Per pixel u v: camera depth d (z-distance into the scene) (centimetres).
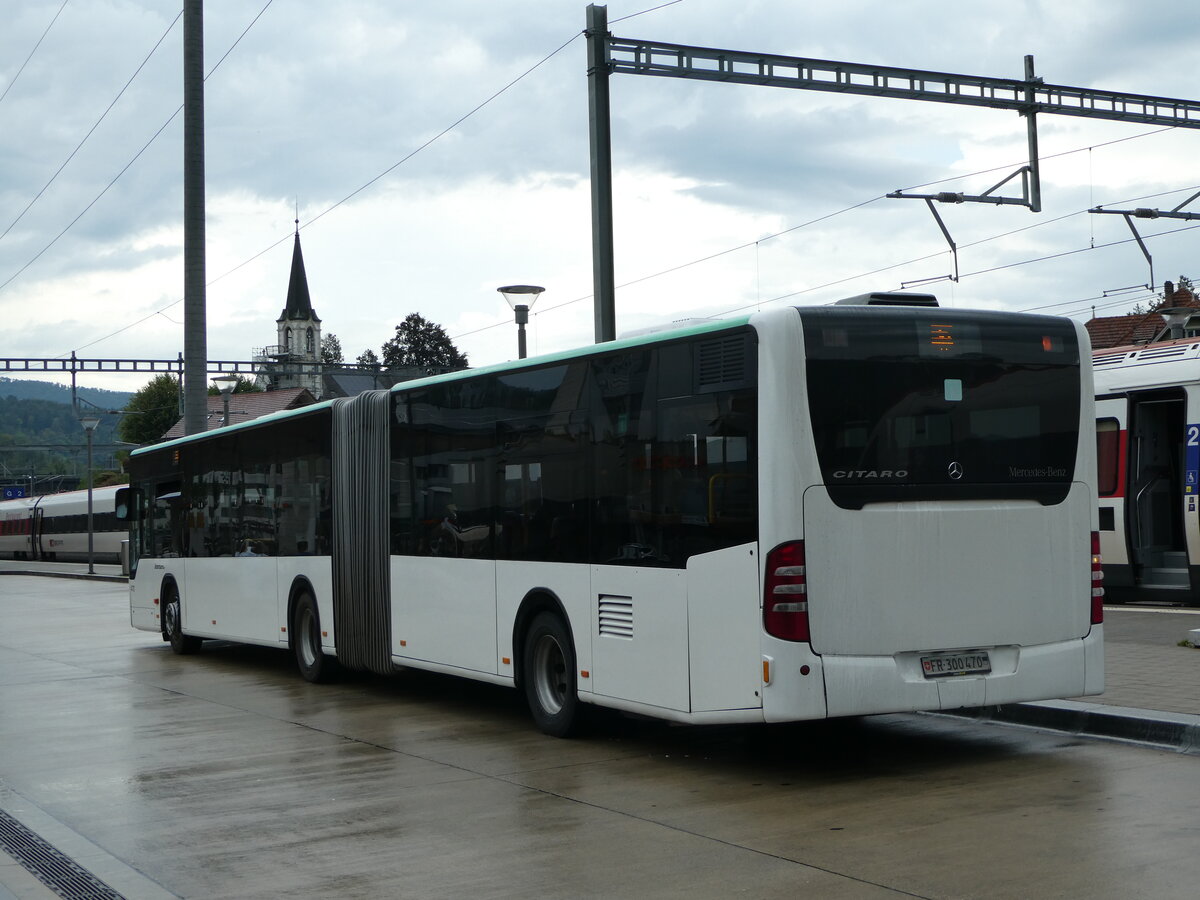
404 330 12275
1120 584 1923
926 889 588
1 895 641
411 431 1267
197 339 2880
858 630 834
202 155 2895
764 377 832
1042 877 599
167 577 1939
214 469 1772
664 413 916
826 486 830
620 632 955
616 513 962
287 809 825
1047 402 910
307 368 7281
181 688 1486
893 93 1720
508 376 1107
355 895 624
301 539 1502
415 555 1254
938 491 864
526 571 1073
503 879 640
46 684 1563
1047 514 903
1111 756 882
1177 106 1938
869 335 852
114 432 11762
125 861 712
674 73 1571
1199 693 1018
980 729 1012
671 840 702
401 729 1134
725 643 855
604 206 1537
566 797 825
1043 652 895
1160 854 632
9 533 7481
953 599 864
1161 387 1864
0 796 901
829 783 837
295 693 1412
